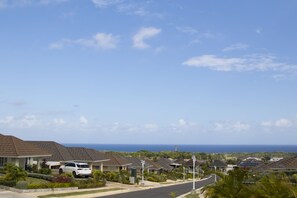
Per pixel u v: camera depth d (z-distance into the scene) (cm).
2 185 3400
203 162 12425
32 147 4719
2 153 4231
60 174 4397
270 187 1680
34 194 3198
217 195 1827
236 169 1908
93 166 6256
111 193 3766
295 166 3975
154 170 8819
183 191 4372
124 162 6831
